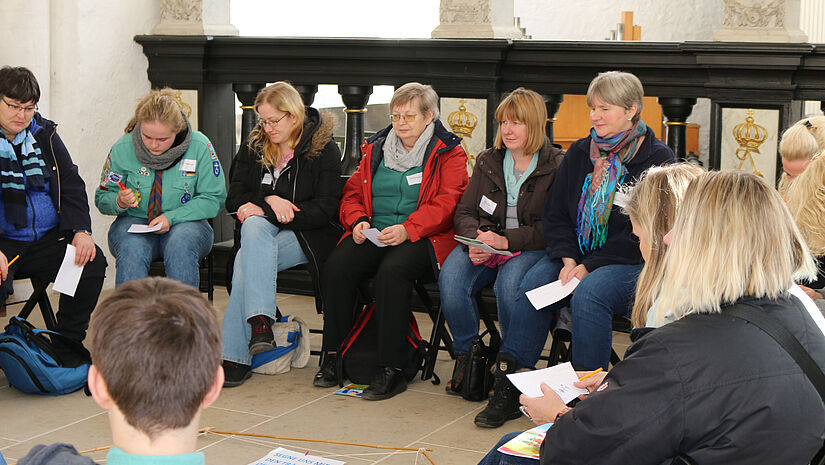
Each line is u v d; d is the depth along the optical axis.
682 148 4.93
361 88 5.41
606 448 1.64
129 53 5.75
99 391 1.31
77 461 1.29
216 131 5.84
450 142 4.10
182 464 1.29
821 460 2.04
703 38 8.55
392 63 5.29
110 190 4.32
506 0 5.33
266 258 3.99
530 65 5.05
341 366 3.93
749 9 4.68
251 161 4.36
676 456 1.62
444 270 3.87
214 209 4.39
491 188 3.97
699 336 1.61
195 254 4.27
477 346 3.78
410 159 4.10
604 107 3.61
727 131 4.80
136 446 1.29
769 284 1.64
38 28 5.42
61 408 3.63
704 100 8.19
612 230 3.62
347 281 3.96
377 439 3.32
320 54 5.39
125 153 4.36
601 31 8.90
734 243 1.64
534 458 2.08
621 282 3.45
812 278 1.78
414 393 3.88
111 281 5.89
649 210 2.09
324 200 4.21
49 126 4.12
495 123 5.14
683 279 1.68
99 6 5.56
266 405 3.69
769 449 1.56
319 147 4.25
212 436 3.33
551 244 3.72
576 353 3.48
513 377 2.50
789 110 4.62
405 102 4.06
